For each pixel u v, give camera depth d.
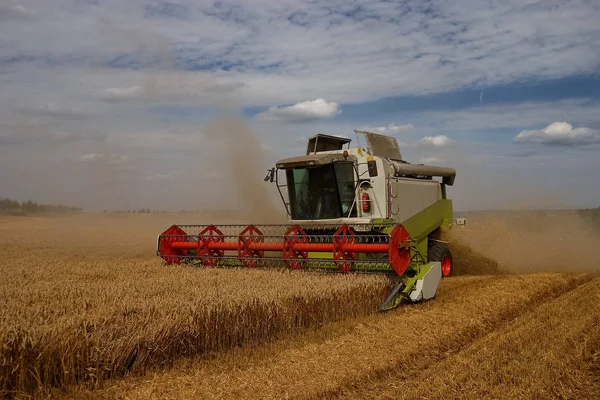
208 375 5.59
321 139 12.85
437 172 13.84
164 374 5.56
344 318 8.12
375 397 5.11
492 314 8.72
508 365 5.86
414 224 12.51
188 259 11.93
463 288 11.22
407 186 12.41
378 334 7.22
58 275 9.70
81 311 5.98
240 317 6.63
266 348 6.52
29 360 4.87
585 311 8.64
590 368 5.97
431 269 9.62
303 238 10.69
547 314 8.58
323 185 12.12
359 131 12.16
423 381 5.50
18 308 5.90
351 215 11.88
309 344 6.72
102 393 4.97
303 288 7.67
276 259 10.49
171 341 5.86
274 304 7.02
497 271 15.22
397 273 9.16
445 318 8.24
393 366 6.00
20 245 19.62
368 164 11.38
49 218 45.62
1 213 52.22
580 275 13.51
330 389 5.21
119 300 6.64
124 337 5.46
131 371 5.54
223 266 11.41
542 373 5.61
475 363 6.00
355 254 9.70
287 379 5.46
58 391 4.94
